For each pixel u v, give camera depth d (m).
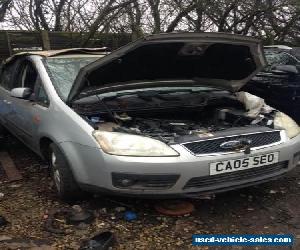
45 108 4.20
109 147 3.46
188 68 4.42
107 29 10.13
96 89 4.12
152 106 4.34
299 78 6.29
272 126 4.00
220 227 3.50
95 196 4.05
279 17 10.54
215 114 4.58
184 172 3.39
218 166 3.49
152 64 4.11
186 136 3.61
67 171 3.82
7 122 5.59
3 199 4.09
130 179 3.41
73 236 3.33
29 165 5.15
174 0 9.41
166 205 3.82
